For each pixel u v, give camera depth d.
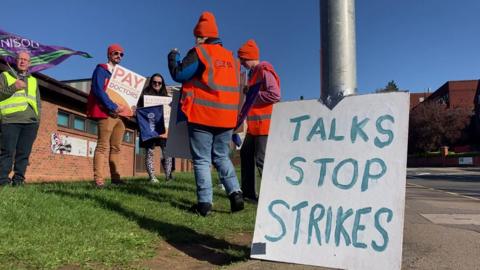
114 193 6.33
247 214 5.96
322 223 3.57
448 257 4.44
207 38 5.10
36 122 7.23
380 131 3.56
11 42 10.61
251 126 6.67
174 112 5.73
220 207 6.44
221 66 4.95
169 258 4.01
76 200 5.46
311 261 3.50
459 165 54.88
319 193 3.64
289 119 3.92
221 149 5.47
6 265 3.33
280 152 3.87
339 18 3.79
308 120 3.84
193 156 5.32
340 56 3.77
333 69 3.78
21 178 7.16
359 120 3.65
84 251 3.76
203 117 4.95
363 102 3.67
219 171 5.67
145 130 8.13
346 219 3.49
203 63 4.84
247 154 7.23
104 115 7.15
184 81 4.95
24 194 5.25
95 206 5.35
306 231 3.60
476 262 4.25
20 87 6.75
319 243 3.53
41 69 11.07
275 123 3.96
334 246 3.48
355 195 3.52
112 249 3.93
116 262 3.70
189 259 4.04
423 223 6.62
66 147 17.22
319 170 3.70
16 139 7.01
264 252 3.67
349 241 3.44
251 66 6.97
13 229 4.04
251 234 5.02
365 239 3.39
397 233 3.30
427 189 14.88
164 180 9.91
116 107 7.11
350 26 3.81
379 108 3.60
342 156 3.64
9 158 6.95
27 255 3.53
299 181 3.74
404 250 4.74
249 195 7.22
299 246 3.58
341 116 3.72
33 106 7.14
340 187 3.59
